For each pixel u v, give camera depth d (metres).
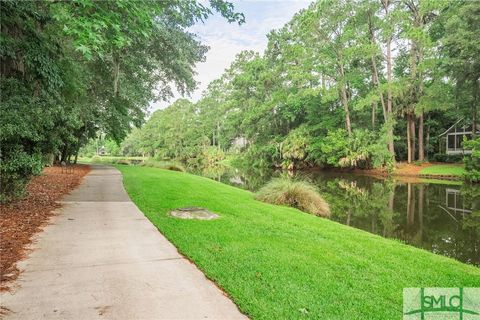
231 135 52.56
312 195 10.29
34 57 6.53
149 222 5.91
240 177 26.50
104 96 17.11
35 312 2.65
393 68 34.28
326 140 30.33
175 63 13.96
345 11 27.98
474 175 19.11
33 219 5.90
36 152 6.74
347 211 11.32
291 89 37.25
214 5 5.96
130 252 4.23
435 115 32.25
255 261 3.92
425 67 25.70
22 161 6.13
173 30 12.30
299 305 2.84
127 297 2.95
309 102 34.97
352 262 4.11
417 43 26.89
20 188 6.90
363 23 28.52
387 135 26.47
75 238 4.82
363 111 32.44
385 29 26.72
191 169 36.56
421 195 15.12
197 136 54.75
